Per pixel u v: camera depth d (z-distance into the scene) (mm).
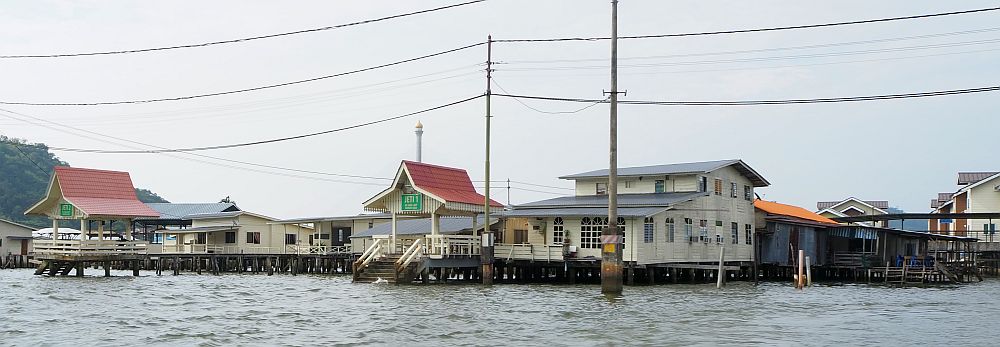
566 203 55625
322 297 38750
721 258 47688
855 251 67688
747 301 38000
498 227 57156
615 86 38469
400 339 25141
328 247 77125
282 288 45375
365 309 32969
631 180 58594
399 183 49500
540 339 25188
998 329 28297
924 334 26969
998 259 72875
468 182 52875
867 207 104750
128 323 28734
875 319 31047
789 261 63688
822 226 65375
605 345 24141
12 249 89000
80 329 27250
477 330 26969
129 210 56906
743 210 61438
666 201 52844
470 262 49656
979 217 66938
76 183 56062
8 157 135125
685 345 24188
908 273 56906
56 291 42594
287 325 28156
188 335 25938
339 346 23922
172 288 45844
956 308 36031
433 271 55656
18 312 32062
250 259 75750
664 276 52969
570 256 50000
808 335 26406
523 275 53094
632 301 36844
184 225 95438
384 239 50906
